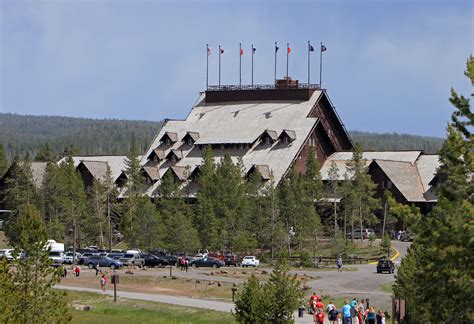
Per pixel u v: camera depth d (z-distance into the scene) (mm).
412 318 68938
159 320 119312
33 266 77938
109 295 142125
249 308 96938
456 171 55969
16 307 76875
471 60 55219
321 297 134750
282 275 97625
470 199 55531
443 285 54781
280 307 96438
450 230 53781
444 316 55719
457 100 55781
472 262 53812
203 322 116938
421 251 60156
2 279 77000
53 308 78375
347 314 98375
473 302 54156
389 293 141500
